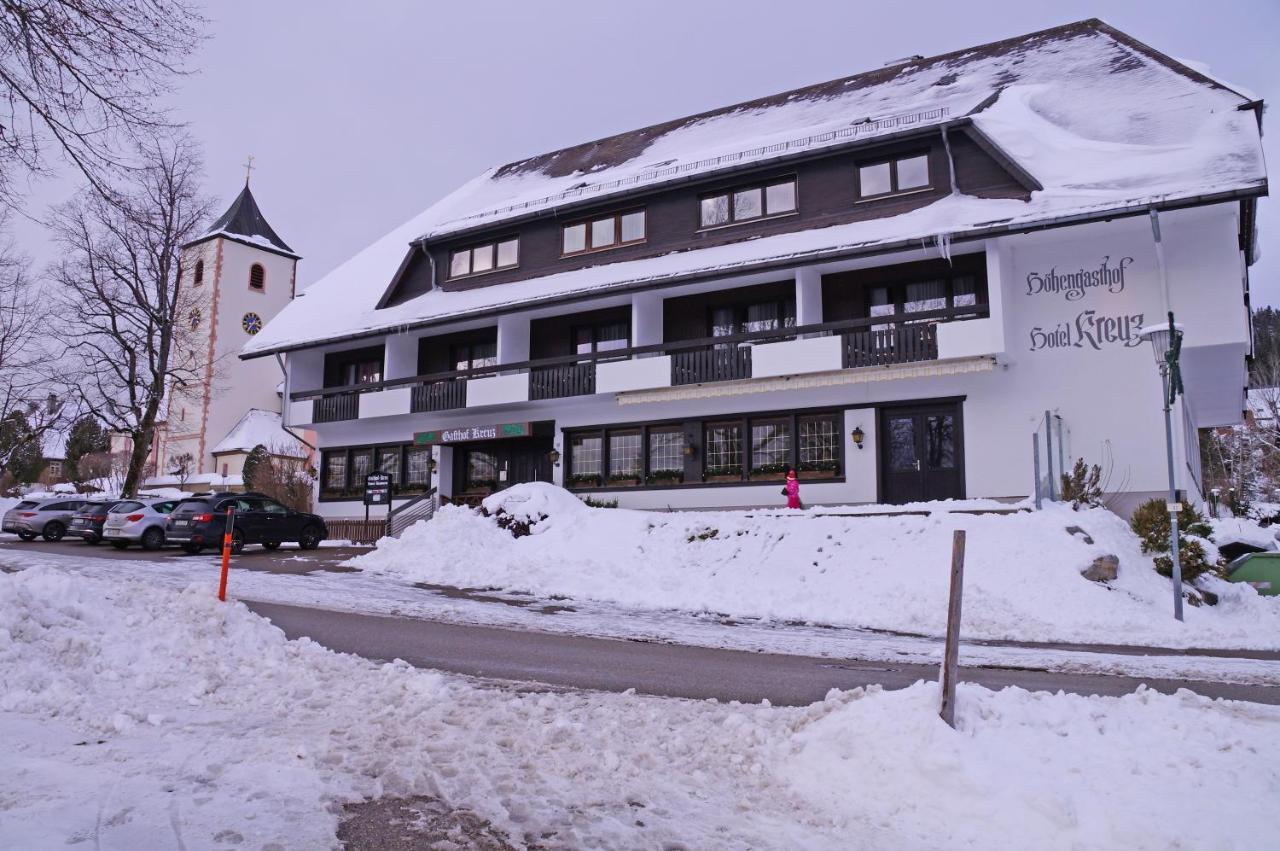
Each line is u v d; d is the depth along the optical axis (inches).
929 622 560.1
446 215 1400.1
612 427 1027.3
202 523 951.0
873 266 891.4
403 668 344.8
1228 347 741.9
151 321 1425.9
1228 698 330.6
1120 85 932.6
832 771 217.0
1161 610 569.3
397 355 1200.8
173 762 215.8
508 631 499.8
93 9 308.3
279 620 498.6
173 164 984.9
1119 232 778.2
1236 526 920.9
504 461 1155.3
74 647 306.5
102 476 2541.8
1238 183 685.9
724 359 919.0
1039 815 181.2
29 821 170.4
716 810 199.0
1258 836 166.4
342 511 1253.7
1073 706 241.6
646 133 1362.0
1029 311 808.3
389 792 203.5
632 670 384.2
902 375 815.7
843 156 941.8
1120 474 764.0
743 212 1002.7
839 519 732.7
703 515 798.5
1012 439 804.6
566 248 1125.7
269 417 2310.5
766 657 430.9
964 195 869.8
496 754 234.8
